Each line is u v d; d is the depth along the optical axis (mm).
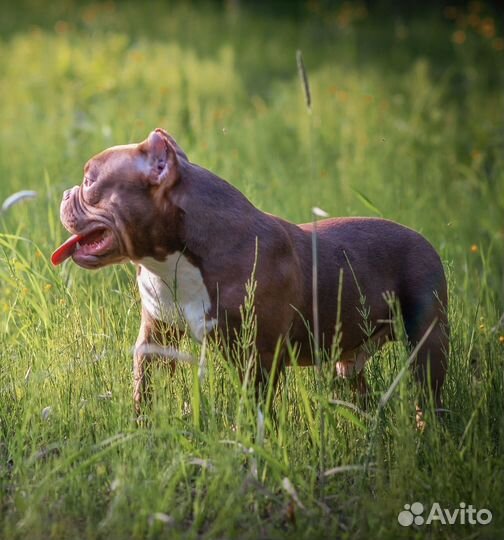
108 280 11453
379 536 8008
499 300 12922
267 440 8844
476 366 11242
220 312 9047
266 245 9117
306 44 32531
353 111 21578
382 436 9219
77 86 22844
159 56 25688
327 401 8859
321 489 8461
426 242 10445
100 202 9031
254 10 37781
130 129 17516
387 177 17797
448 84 27656
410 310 10195
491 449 9164
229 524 7840
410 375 9664
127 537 7766
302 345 9797
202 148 16672
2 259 10836
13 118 20719
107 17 33156
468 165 20031
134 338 10305
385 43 33281
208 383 9500
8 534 7762
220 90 24562
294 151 19922
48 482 8031
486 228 15789
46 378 9461
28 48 26234
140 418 9070
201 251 9008
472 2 37594
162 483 8125
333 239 10039
